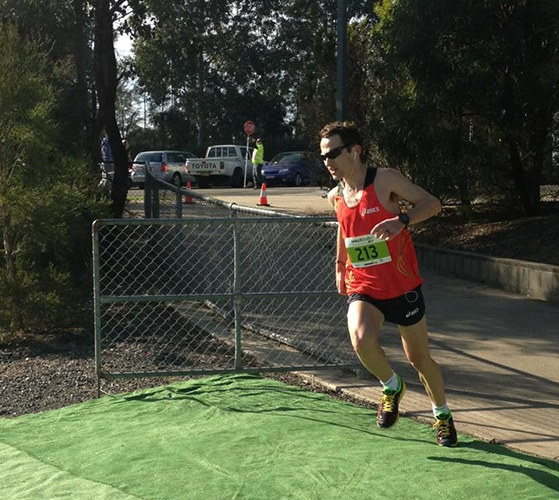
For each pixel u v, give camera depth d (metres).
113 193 14.48
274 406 5.90
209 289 9.65
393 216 4.55
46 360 7.69
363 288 4.66
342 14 13.04
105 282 11.06
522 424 5.54
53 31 15.58
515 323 8.81
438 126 12.74
